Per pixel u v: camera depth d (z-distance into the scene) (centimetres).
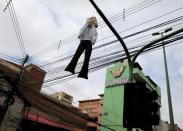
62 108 2183
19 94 1587
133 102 480
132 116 467
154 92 491
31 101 1842
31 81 1992
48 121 1908
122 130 2316
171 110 1216
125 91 506
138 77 2714
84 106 3644
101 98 3478
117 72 2833
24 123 1714
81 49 548
